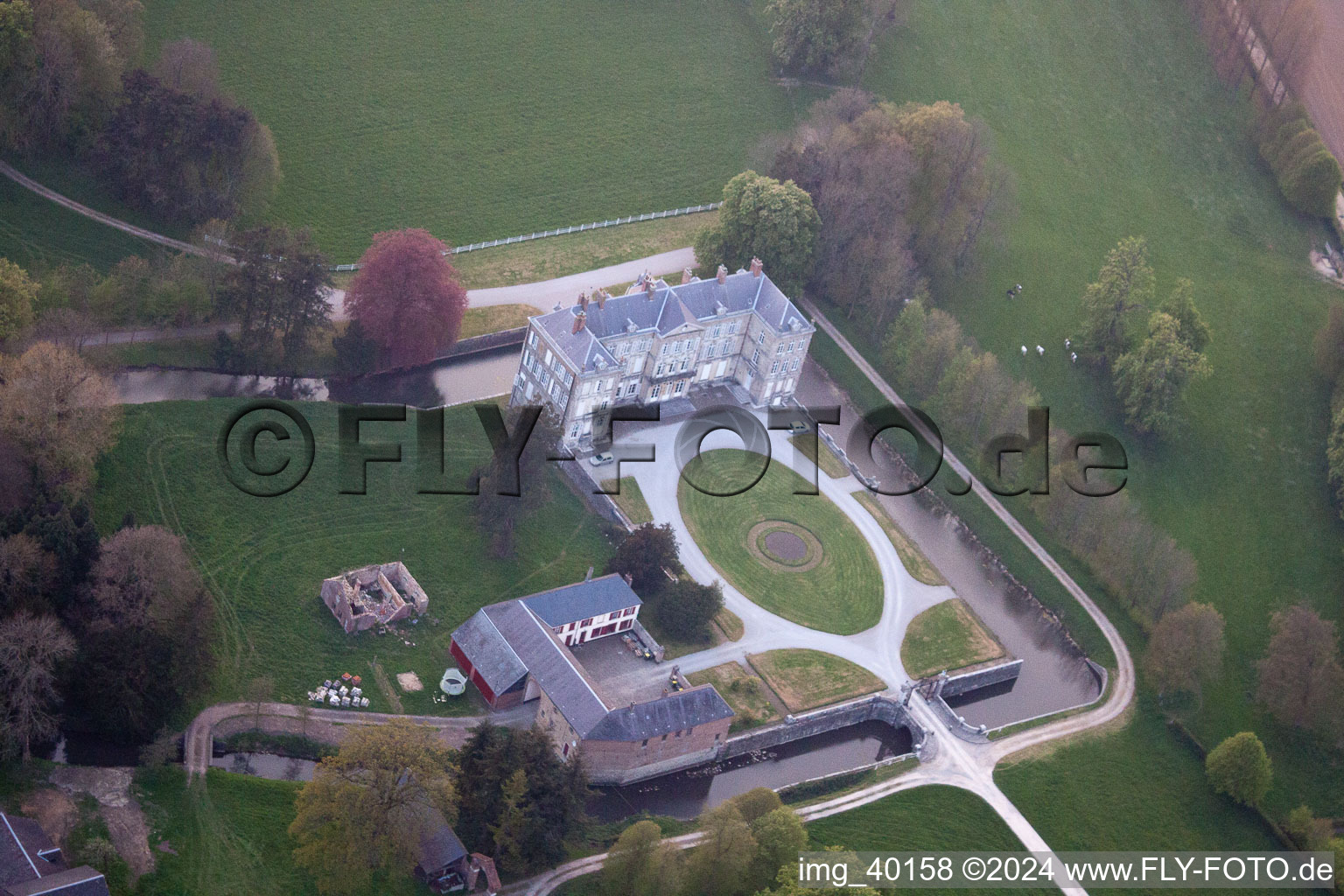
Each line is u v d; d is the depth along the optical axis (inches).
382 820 7672.2
